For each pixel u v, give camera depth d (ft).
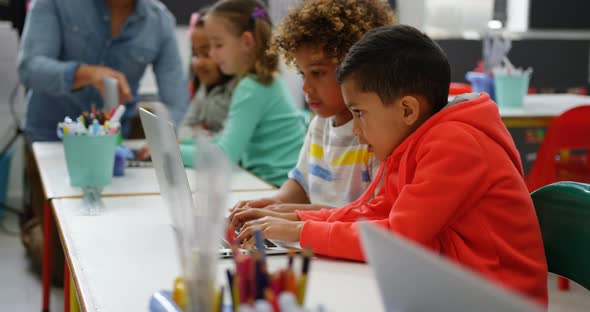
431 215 3.24
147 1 8.92
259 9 7.18
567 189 3.65
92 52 8.79
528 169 9.09
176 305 2.55
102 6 8.66
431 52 3.54
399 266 1.83
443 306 1.76
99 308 2.84
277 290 1.93
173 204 2.36
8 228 11.60
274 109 7.09
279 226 3.61
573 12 14.69
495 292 1.53
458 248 3.37
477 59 13.42
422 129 3.48
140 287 3.11
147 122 3.81
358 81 3.48
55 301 8.29
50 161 6.63
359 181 4.75
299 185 5.25
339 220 3.95
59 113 8.96
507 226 3.38
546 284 3.53
